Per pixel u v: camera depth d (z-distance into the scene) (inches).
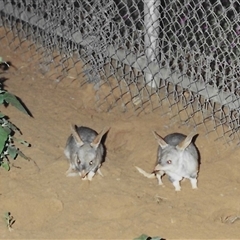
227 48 388.5
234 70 387.9
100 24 446.3
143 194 361.7
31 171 376.5
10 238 320.2
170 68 416.5
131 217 340.5
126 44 450.3
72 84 483.2
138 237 304.8
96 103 461.1
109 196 354.6
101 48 452.1
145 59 426.9
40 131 419.5
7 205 345.1
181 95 428.8
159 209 345.4
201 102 420.2
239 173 381.1
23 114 436.8
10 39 539.8
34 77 497.7
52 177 371.6
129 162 400.5
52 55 499.8
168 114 436.5
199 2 394.3
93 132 397.1
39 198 349.7
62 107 451.5
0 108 439.5
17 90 472.7
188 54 414.0
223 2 426.9
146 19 415.8
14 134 410.6
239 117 400.2
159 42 420.2
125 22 463.2
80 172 366.6
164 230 327.6
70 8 466.9
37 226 336.8
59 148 404.5
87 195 357.7
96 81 465.1
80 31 466.0
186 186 372.8
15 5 518.3
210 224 333.7
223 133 407.8
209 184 372.5
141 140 416.2
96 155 371.9
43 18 494.3
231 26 381.1
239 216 345.7
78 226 331.0
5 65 512.4
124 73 455.8
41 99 461.1
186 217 338.3
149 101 446.6
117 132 425.1
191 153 366.9
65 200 353.4
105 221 335.3
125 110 451.5
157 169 365.1
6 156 380.2
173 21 419.2
